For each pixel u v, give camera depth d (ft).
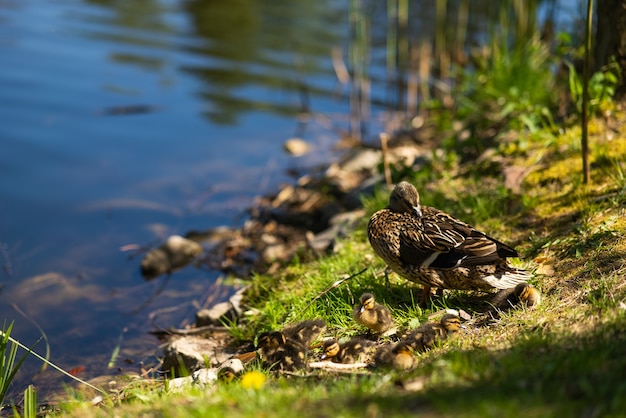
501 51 40.47
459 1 52.90
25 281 30.89
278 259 30.58
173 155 41.78
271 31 56.95
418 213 22.33
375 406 13.52
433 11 58.18
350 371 18.28
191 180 39.50
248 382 16.52
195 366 23.39
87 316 28.45
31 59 50.96
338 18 59.31
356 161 40.04
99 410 17.35
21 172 39.27
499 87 37.83
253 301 26.55
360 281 23.82
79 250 33.32
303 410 13.91
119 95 47.21
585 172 26.76
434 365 16.07
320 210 35.40
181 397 16.99
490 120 36.83
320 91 48.78
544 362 15.15
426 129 43.68
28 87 47.16
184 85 48.85
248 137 44.06
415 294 22.80
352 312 21.84
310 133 44.60
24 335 27.14
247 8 62.03
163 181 39.32
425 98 46.52
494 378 14.75
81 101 46.14
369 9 57.67
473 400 13.35
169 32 56.65
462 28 49.14
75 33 55.93
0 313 28.55
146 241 34.27
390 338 20.54
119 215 36.19
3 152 40.68
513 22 45.06
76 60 51.26
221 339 25.36
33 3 62.54
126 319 28.25
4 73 48.65
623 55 30.76
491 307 20.93
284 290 25.84
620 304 18.29
